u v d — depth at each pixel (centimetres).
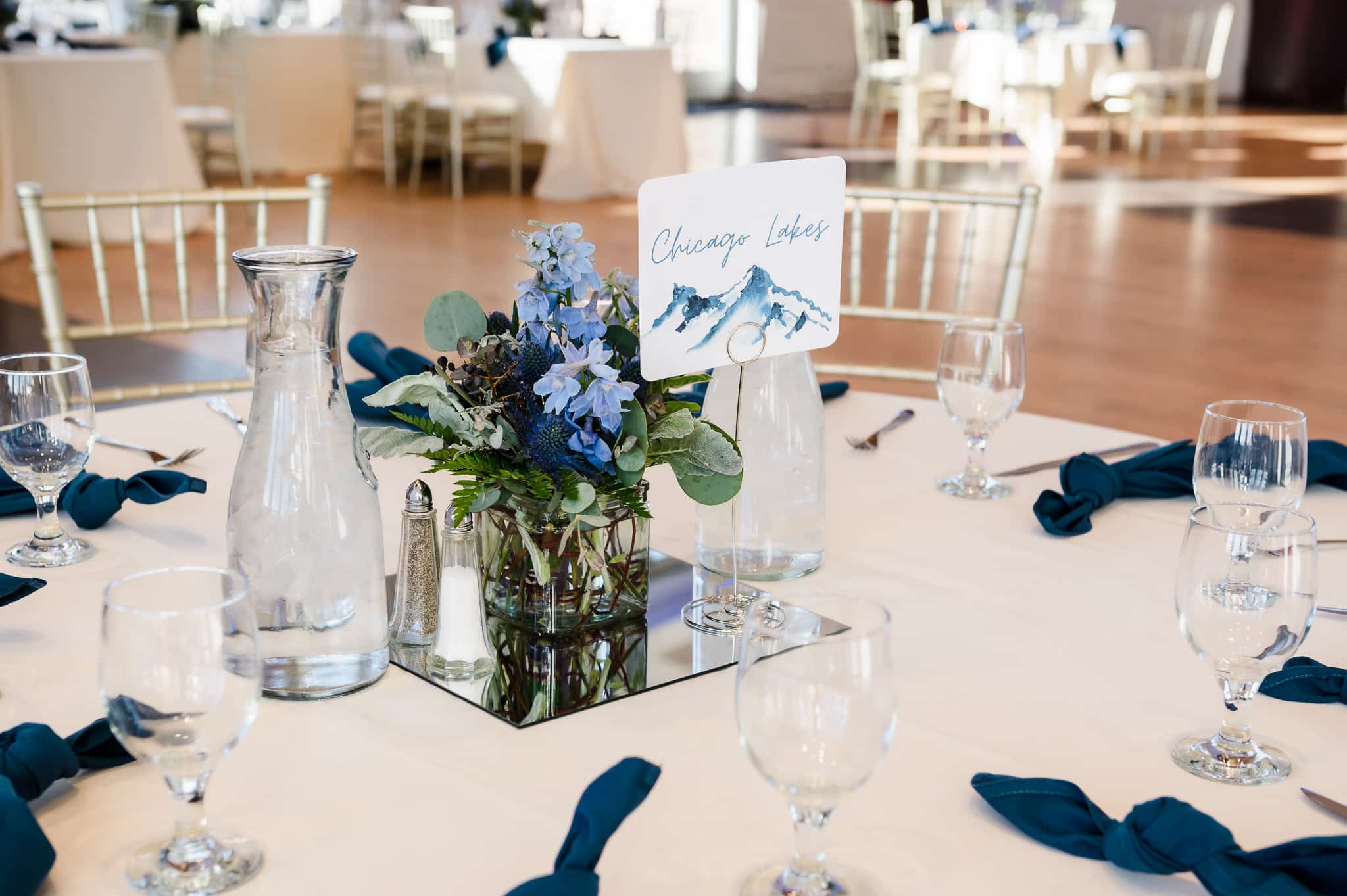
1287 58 1128
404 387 81
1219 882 61
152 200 185
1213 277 514
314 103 753
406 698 83
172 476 111
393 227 588
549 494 82
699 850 68
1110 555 110
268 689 82
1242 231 601
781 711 56
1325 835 70
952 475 130
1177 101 1075
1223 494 104
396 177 743
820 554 104
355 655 83
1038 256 544
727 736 79
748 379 100
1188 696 85
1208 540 75
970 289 490
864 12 942
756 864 66
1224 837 63
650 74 670
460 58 692
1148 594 102
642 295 88
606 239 561
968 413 123
